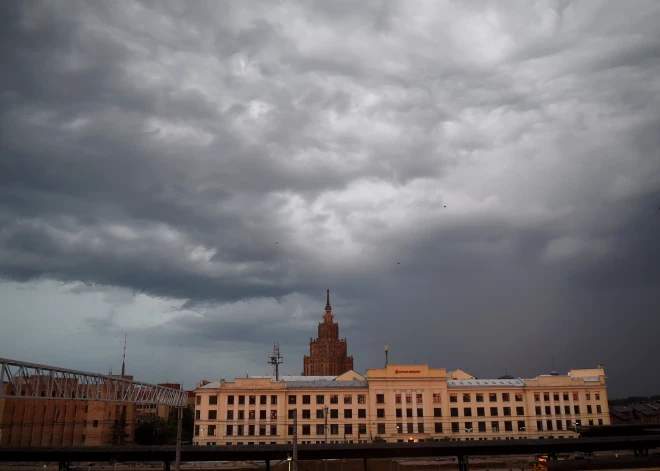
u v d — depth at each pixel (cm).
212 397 12631
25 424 13462
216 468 9819
